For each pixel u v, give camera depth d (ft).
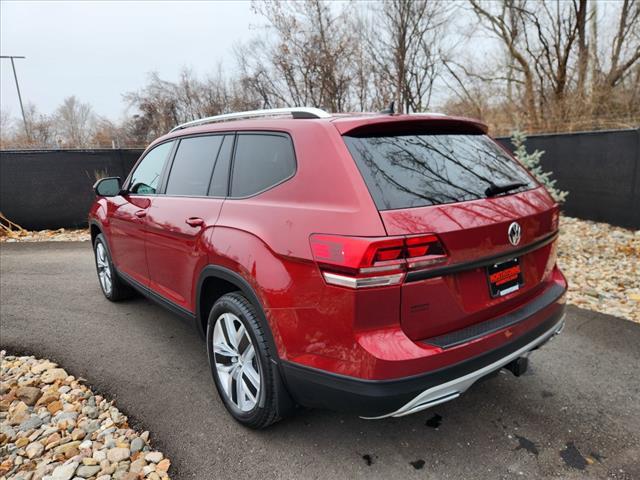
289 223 7.13
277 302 7.14
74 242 26.04
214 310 8.81
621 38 41.47
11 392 9.70
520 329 7.44
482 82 54.65
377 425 8.68
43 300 15.88
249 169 8.63
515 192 7.97
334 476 7.37
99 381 10.35
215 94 71.72
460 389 6.79
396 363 6.12
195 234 9.30
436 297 6.43
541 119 45.01
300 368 6.99
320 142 7.25
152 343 12.33
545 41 47.37
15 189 27.73
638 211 22.93
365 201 6.36
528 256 7.97
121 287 15.10
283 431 8.50
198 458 7.82
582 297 15.37
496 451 7.93
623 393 9.62
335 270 6.33
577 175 26.63
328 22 49.08
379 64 53.93
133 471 7.44
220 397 9.07
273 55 50.88
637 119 37.01
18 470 7.57
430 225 6.31
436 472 7.45
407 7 50.14
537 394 9.64
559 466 7.55
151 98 75.46
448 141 8.18
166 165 11.57
